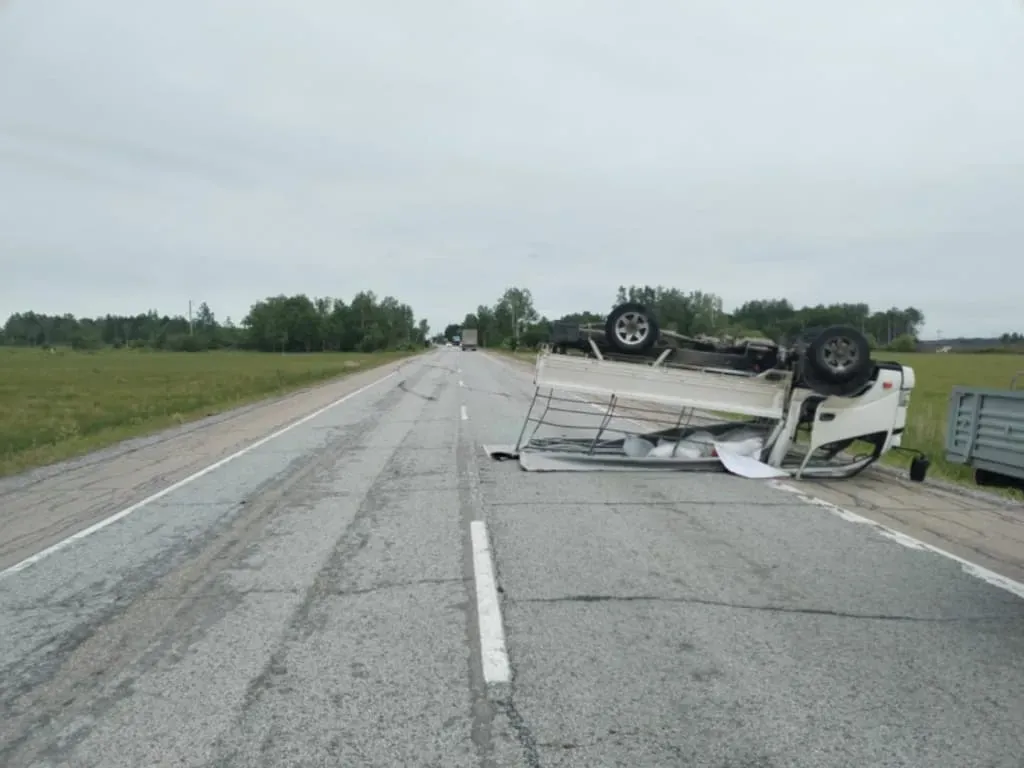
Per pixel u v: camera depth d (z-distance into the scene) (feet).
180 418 62.44
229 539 23.32
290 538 23.30
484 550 21.50
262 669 13.87
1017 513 26.84
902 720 11.86
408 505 27.84
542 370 35.58
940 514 26.45
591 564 20.12
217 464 38.40
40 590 18.67
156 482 33.76
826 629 15.56
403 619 16.24
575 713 12.09
